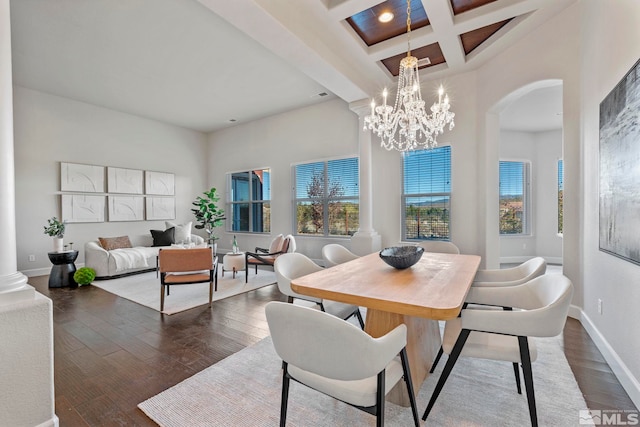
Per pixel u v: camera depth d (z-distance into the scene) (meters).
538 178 6.57
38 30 3.47
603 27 2.24
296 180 6.51
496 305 2.03
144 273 5.44
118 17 3.25
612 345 2.11
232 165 7.53
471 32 3.47
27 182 5.19
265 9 2.68
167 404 1.76
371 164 5.05
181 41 3.72
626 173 1.79
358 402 1.23
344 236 5.87
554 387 1.88
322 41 3.46
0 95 1.53
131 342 2.61
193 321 3.11
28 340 1.49
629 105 1.75
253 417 1.64
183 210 7.51
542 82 3.29
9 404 1.43
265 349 2.46
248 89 5.23
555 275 1.75
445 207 4.70
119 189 6.29
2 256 1.51
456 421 1.59
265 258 4.74
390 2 2.96
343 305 2.33
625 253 1.81
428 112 4.56
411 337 1.80
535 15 3.08
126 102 5.83
